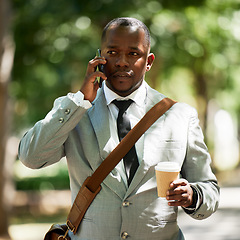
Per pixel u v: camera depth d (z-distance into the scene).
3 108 14.32
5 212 14.33
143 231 3.78
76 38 17.39
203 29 17.75
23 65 17.42
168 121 3.94
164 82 25.66
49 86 20.17
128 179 3.81
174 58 19.53
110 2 14.82
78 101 3.74
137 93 4.02
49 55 17.33
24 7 15.79
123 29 3.85
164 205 3.83
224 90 29.52
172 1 16.41
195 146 3.97
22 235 15.39
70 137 3.93
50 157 3.91
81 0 14.98
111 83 3.91
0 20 13.84
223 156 52.38
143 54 3.90
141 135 3.86
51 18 15.87
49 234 4.07
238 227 14.07
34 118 25.92
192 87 29.50
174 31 17.05
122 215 3.75
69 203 22.22
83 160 3.89
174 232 3.92
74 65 18.30
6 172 14.41
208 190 3.83
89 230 3.81
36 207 20.86
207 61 20.23
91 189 3.82
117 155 3.81
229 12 18.11
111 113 3.99
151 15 15.69
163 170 3.55
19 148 3.95
